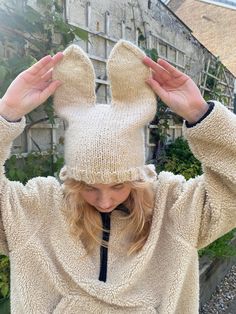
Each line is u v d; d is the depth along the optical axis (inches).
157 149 183.2
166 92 40.5
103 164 37.5
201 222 42.0
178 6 576.4
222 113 38.4
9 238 41.1
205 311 116.9
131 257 43.8
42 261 42.2
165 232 44.3
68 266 42.8
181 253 42.1
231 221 41.4
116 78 39.6
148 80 40.9
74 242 43.4
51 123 97.0
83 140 38.2
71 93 41.7
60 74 41.3
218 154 39.3
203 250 113.8
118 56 39.9
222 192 40.3
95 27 127.2
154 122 179.9
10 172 84.7
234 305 121.8
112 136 38.0
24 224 41.8
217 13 541.6
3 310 75.5
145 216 43.6
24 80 39.6
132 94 40.5
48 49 93.0
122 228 44.5
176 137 209.6
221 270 139.7
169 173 47.6
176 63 209.6
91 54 125.9
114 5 140.8
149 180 41.6
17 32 87.7
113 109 40.1
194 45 236.8
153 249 43.4
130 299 42.6
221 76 283.9
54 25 93.2
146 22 169.3
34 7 93.4
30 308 41.4
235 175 38.5
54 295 43.2
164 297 42.5
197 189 42.1
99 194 39.9
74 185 40.8
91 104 41.7
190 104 39.4
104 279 43.5
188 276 43.8
